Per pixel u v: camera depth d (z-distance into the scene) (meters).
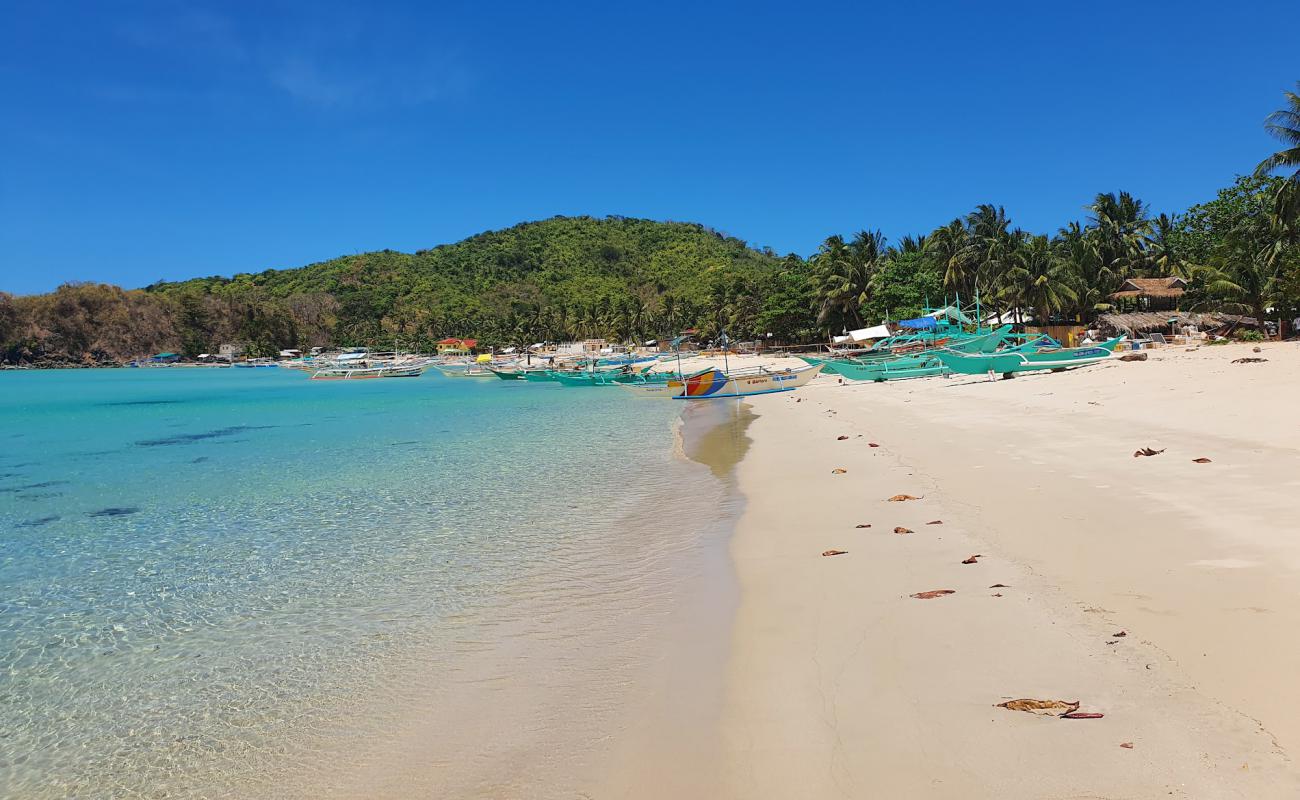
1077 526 9.88
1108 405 21.52
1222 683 5.43
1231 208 57.69
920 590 8.30
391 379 102.94
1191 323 52.19
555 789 5.34
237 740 6.54
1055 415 21.09
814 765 5.14
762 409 35.31
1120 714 5.23
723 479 17.33
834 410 30.78
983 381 35.50
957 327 58.69
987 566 8.79
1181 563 8.00
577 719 6.36
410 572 11.21
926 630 7.12
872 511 12.40
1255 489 10.65
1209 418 17.22
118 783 5.98
